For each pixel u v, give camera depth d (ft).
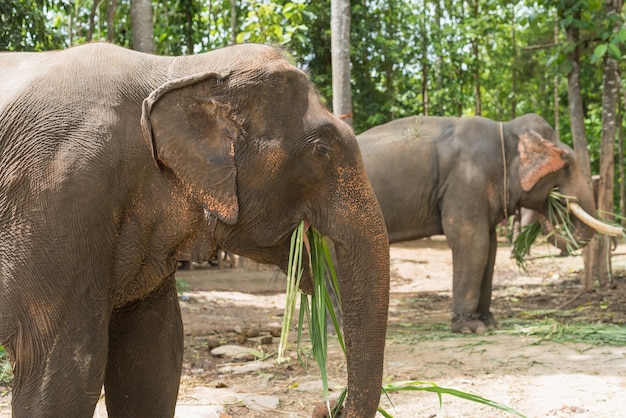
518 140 22.17
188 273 35.53
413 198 22.12
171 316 9.62
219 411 13.07
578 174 22.38
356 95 45.62
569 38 27.71
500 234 54.08
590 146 54.39
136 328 9.46
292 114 8.41
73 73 8.22
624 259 37.27
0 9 23.77
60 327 7.80
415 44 48.83
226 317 23.98
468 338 19.86
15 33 24.34
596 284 27.53
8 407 13.35
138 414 9.56
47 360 7.82
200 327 21.98
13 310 7.80
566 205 22.31
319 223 8.55
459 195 21.68
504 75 55.83
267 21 29.50
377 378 8.45
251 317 24.27
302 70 8.92
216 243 8.64
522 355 17.13
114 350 9.50
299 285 8.95
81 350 7.85
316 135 8.40
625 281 29.27
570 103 28.25
